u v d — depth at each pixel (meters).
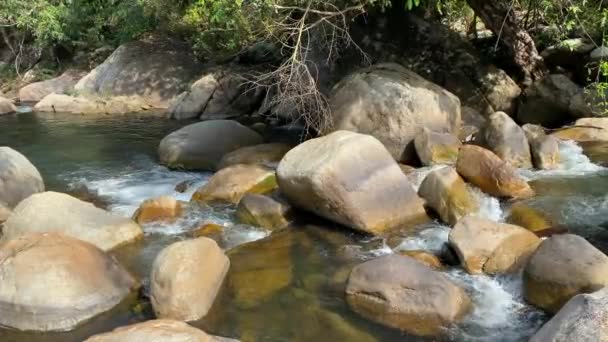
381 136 8.52
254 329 4.36
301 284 5.07
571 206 6.38
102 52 18.83
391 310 4.48
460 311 4.45
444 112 8.77
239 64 14.59
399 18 11.75
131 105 14.82
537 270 4.54
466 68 11.17
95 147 10.77
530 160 7.87
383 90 8.74
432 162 7.90
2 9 19.28
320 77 11.38
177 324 3.89
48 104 15.08
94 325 4.48
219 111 13.49
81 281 4.66
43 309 4.44
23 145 11.02
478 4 10.59
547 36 11.10
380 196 6.20
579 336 3.15
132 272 5.40
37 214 6.03
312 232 6.24
